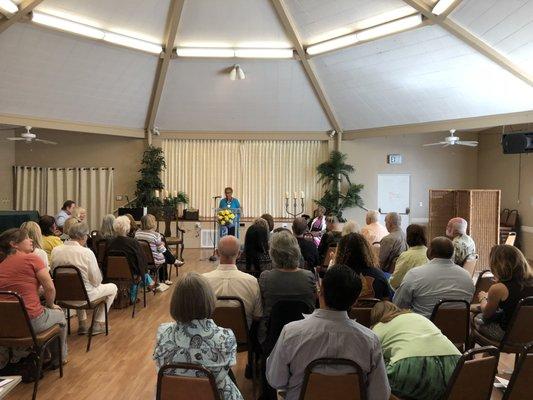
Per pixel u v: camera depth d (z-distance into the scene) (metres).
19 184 10.15
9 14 6.01
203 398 1.92
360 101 8.80
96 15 6.68
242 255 4.52
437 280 3.02
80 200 10.34
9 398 3.13
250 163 10.45
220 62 8.16
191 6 6.84
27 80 7.50
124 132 9.78
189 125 10.02
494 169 10.05
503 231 9.17
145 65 8.14
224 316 2.97
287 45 7.68
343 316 1.86
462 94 7.44
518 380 2.21
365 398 1.84
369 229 5.46
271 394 2.84
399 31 6.52
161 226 9.80
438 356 2.05
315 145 10.43
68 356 3.89
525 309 2.89
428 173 10.52
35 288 3.18
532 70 6.25
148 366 3.71
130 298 5.55
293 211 10.49
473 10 5.62
